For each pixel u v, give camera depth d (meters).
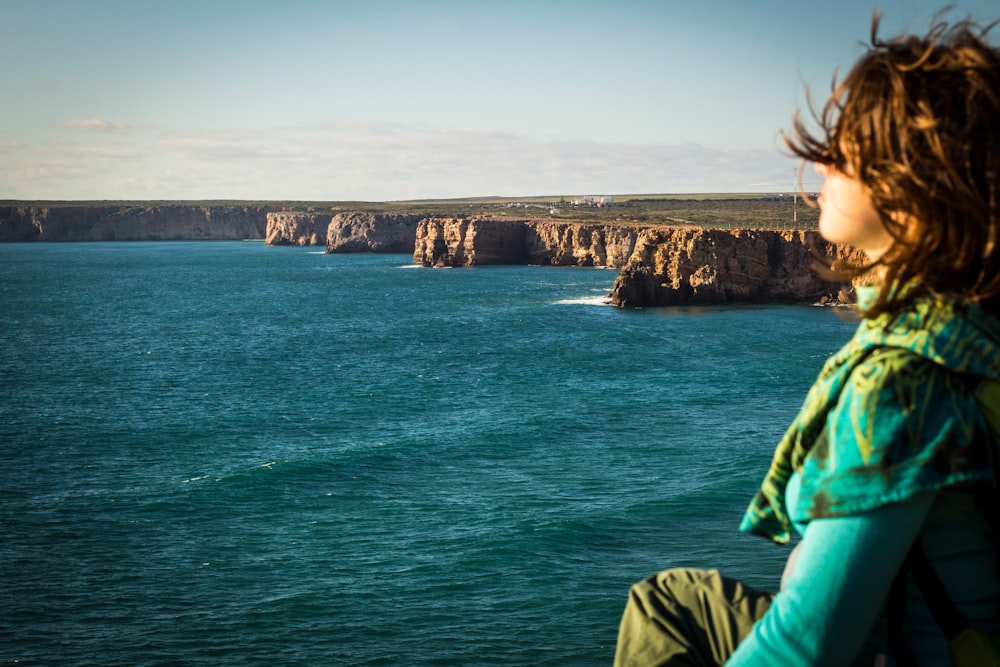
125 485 31.88
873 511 1.11
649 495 28.58
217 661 18.61
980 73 1.15
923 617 1.17
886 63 1.21
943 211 1.13
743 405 42.47
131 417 43.50
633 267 87.56
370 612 20.77
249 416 43.28
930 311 1.15
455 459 34.22
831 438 1.16
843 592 1.11
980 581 1.15
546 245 158.12
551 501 28.47
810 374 49.41
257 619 20.61
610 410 42.03
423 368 55.84
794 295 87.88
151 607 21.42
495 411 42.59
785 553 23.12
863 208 1.23
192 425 41.50
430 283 125.06
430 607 20.94
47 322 86.81
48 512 28.94
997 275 1.14
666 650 1.39
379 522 27.22
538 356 58.72
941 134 1.13
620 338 66.00
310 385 51.16
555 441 36.53
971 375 1.14
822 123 1.25
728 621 1.38
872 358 1.17
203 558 24.66
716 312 81.38
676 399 44.06
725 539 24.44
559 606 20.67
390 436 38.09
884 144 1.17
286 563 24.09
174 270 165.38
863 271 1.25
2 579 23.25
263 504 29.34
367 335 72.94
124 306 102.44
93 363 61.25
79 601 21.84
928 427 1.11
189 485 31.47
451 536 25.64
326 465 33.47
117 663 18.59
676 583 1.48
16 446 37.81
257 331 77.81
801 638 1.12
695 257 87.19
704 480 29.97
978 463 1.10
